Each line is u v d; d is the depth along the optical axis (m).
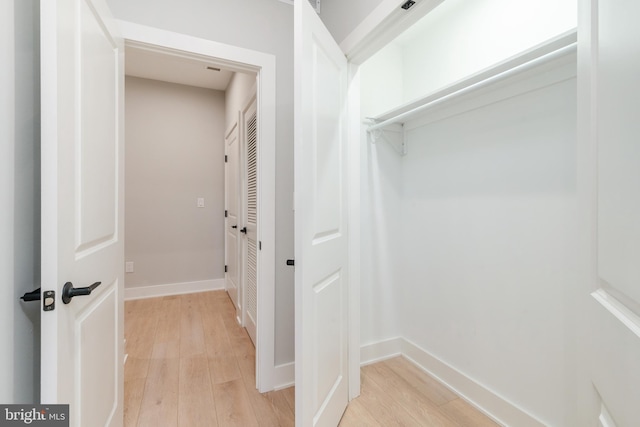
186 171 3.80
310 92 1.19
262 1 1.79
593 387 0.68
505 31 1.58
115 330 1.29
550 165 1.35
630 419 0.51
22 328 0.84
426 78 2.06
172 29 1.57
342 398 1.58
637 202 0.49
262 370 1.79
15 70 0.81
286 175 1.86
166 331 2.64
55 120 0.77
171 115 3.72
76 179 0.90
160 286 3.68
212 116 3.92
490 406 1.59
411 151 2.15
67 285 0.81
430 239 2.00
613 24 0.57
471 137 1.72
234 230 3.31
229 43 1.70
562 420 1.30
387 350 2.18
